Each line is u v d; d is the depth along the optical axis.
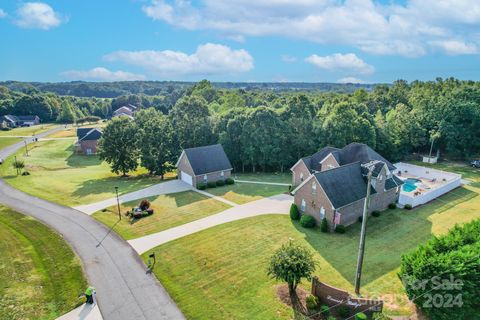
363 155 48.69
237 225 38.09
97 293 25.09
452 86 111.88
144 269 28.47
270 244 33.38
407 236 35.53
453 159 73.31
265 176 63.62
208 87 124.25
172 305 23.78
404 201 44.56
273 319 22.14
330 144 65.00
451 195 48.41
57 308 23.44
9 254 30.75
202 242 33.59
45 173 64.56
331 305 23.36
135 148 64.69
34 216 40.12
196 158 55.03
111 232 35.78
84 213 41.31
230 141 67.19
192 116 74.69
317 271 28.31
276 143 65.06
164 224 38.16
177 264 29.27
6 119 138.50
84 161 80.44
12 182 55.59
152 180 60.53
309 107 73.38
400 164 64.44
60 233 35.31
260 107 65.81
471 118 69.94
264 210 43.09
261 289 25.50
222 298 24.50
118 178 62.41
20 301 24.00
